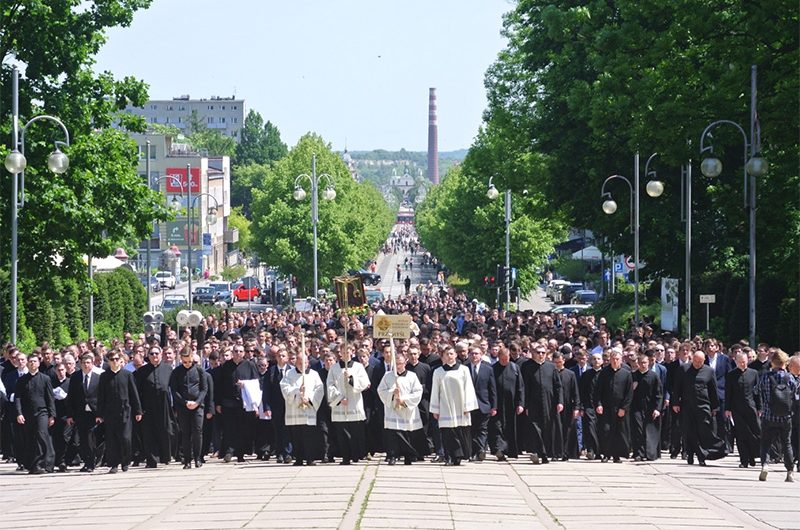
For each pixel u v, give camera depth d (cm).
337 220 10869
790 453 2447
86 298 6725
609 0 5359
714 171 3806
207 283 12481
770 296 4862
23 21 4891
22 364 2920
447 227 9819
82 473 2709
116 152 5128
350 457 2664
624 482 2416
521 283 9669
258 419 2872
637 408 2814
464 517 1922
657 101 4269
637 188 5556
